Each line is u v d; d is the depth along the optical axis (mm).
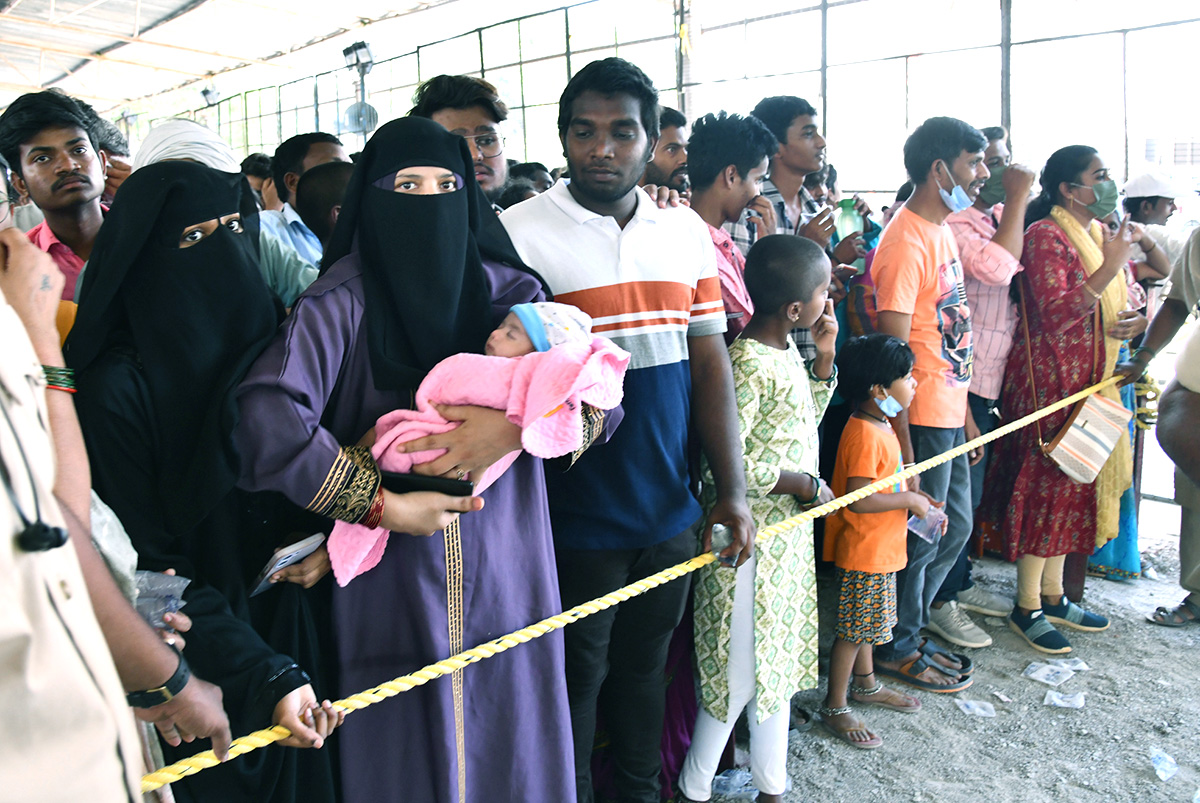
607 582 2006
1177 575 3922
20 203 2424
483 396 1523
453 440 1515
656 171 3637
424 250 1581
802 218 3578
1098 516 3330
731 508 2039
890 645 3105
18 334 798
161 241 1442
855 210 3701
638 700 2193
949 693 3037
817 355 2562
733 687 2293
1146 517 4574
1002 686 3082
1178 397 2713
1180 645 3326
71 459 1130
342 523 1519
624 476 1982
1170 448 2730
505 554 1679
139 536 1398
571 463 1766
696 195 2785
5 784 651
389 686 1470
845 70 10055
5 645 645
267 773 1521
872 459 2643
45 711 675
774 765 2332
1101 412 3191
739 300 2592
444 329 1613
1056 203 3439
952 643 3377
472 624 1635
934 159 2865
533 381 1512
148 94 23547
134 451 1403
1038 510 3348
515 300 1770
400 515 1470
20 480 703
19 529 682
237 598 1519
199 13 15914
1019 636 3426
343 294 1560
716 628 2307
